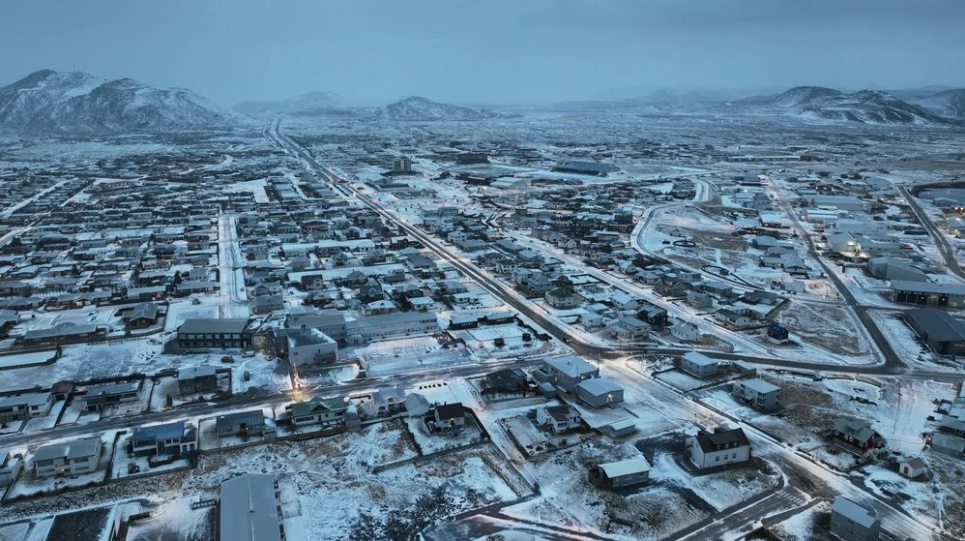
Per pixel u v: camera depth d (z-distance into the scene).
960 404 68.25
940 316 92.88
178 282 112.06
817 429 63.94
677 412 67.50
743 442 57.72
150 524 48.91
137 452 58.03
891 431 63.50
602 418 66.06
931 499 52.50
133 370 76.56
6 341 85.62
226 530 45.69
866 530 46.41
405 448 60.31
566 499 52.75
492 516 50.56
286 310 97.31
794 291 111.00
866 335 90.44
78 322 93.44
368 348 84.19
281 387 72.38
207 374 71.19
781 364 80.31
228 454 58.75
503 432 63.28
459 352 82.94
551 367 74.81
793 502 52.25
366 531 48.72
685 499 52.66
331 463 57.72
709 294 107.62
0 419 64.00
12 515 49.72
